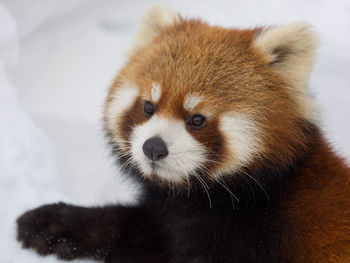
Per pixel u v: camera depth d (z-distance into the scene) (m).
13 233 5.09
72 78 11.45
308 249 4.18
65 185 9.14
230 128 4.12
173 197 4.58
